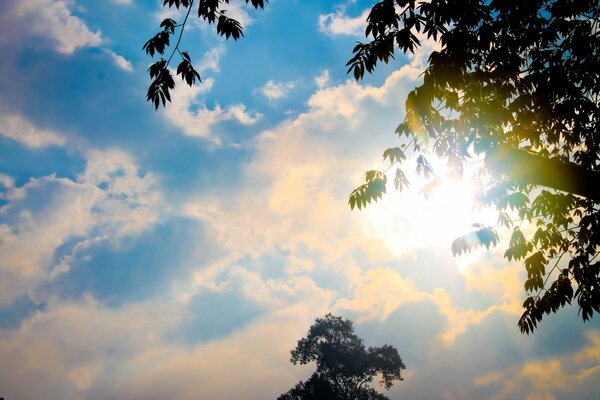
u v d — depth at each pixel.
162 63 5.38
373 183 6.62
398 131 6.61
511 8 5.61
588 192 4.31
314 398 44.78
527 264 7.36
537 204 7.37
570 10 6.05
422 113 5.57
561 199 7.15
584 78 6.26
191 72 5.42
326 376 47.91
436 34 5.02
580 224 6.91
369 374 47.41
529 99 6.24
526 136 6.60
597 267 6.30
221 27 5.41
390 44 4.96
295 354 48.91
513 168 4.50
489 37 5.52
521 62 6.31
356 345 48.84
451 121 6.30
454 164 6.67
